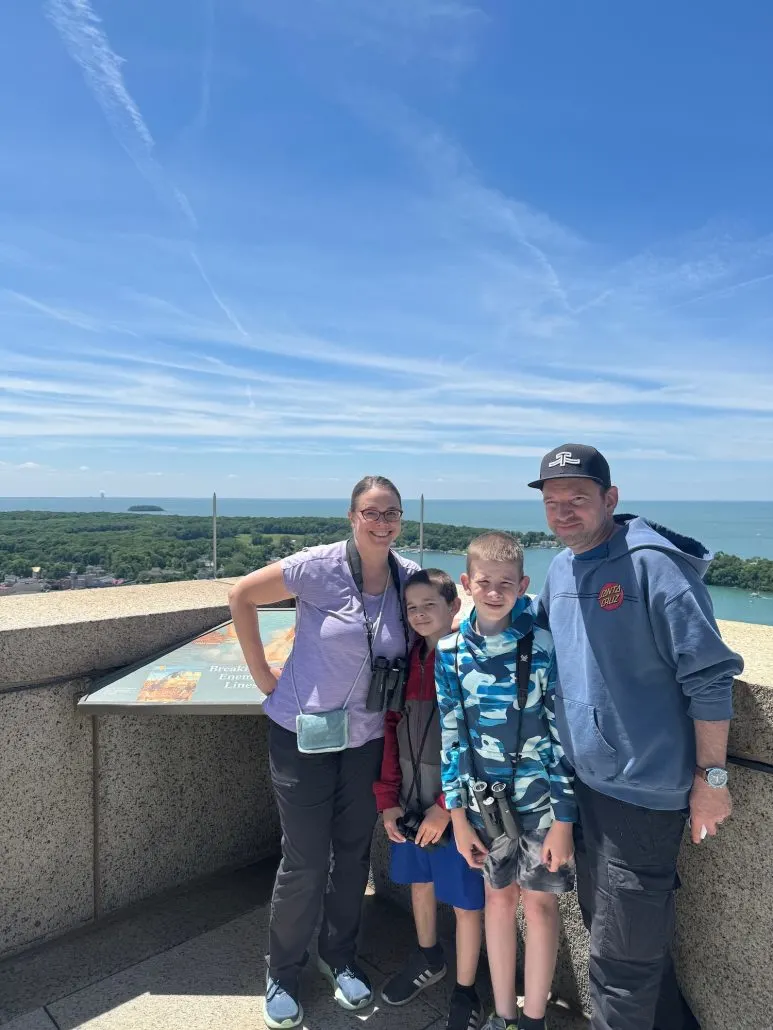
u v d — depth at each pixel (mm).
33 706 2609
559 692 1977
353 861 2410
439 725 2281
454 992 2297
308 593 2312
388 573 2402
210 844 3176
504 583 1985
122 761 2857
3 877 2570
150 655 2869
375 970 2615
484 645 2062
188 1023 2291
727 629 2682
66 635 2678
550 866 1975
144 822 2945
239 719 3242
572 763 1946
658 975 1867
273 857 3373
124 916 2877
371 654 2305
